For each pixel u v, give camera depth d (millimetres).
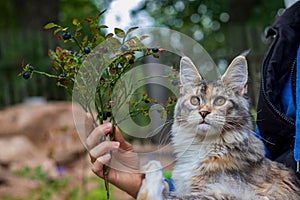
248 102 1197
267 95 1208
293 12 1276
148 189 1095
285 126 1191
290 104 1215
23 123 3271
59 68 1068
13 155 2865
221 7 5590
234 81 1181
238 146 1146
